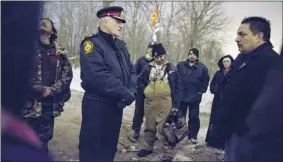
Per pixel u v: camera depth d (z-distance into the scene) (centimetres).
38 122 216
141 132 333
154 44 292
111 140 215
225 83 200
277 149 175
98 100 204
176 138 263
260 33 181
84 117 210
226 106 191
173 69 273
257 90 177
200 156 264
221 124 198
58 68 229
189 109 332
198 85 329
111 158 220
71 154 236
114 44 212
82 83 205
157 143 286
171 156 261
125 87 202
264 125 176
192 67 332
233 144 192
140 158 260
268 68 176
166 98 266
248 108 182
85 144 212
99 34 207
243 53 190
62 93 237
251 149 181
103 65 196
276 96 173
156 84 268
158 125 266
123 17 212
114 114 210
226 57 296
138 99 310
